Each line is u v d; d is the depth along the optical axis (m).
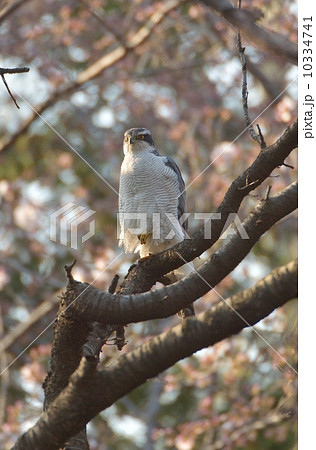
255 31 8.49
